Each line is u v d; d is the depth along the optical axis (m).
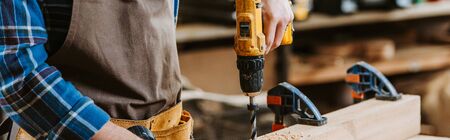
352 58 4.54
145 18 1.49
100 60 1.44
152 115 1.58
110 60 1.45
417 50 4.87
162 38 1.54
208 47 4.36
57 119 1.30
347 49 4.54
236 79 4.08
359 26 5.08
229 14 3.70
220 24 3.79
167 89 1.59
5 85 1.30
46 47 1.39
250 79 1.48
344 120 1.68
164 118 1.60
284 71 4.07
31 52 1.31
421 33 5.20
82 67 1.45
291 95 1.68
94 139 1.30
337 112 1.77
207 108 2.89
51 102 1.30
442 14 4.84
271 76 4.16
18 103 1.31
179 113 1.66
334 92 4.73
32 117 1.32
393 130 1.83
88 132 1.30
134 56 1.49
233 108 2.88
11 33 1.27
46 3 1.36
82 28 1.40
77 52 1.42
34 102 1.31
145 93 1.52
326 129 1.62
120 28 1.46
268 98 1.73
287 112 1.70
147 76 1.52
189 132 1.66
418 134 1.94
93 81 1.48
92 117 1.31
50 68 1.34
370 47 4.52
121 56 1.47
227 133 2.73
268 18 1.58
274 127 1.73
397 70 4.58
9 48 1.27
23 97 1.30
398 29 5.19
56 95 1.31
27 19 1.29
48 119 1.31
